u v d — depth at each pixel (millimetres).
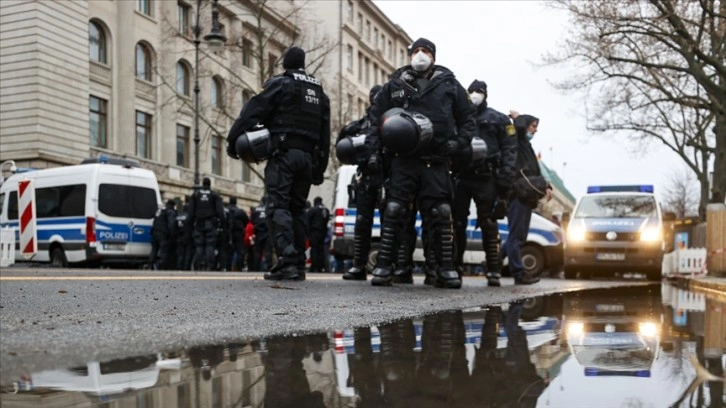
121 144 29203
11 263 13273
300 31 28688
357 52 54438
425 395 1327
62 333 2143
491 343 2158
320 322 2746
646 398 1300
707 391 1385
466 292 5523
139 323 2506
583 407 1233
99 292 4375
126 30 29375
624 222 13359
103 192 16000
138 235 16625
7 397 1232
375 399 1281
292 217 6750
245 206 38344
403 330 2543
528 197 8242
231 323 2594
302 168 6426
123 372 1494
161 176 31172
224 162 36562
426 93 5777
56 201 16406
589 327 2756
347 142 7609
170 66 31953
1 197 17734
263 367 1610
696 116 25625
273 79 6188
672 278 13695
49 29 25281
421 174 5898
